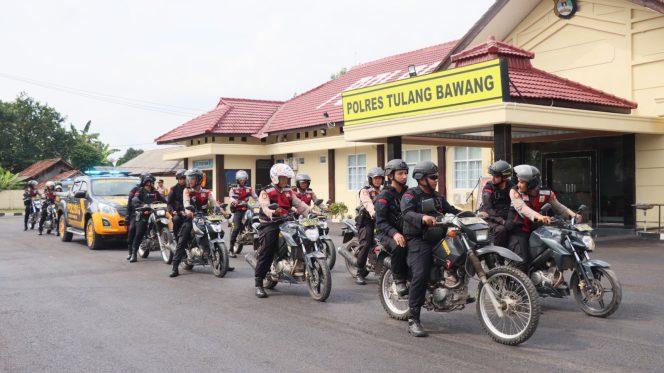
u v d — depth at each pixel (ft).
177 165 145.48
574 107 48.52
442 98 45.29
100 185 52.95
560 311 24.53
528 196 24.52
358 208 33.04
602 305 23.45
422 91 46.88
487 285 20.07
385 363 17.84
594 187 57.88
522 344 19.65
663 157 52.75
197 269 37.81
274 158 100.68
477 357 18.30
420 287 20.93
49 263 41.19
